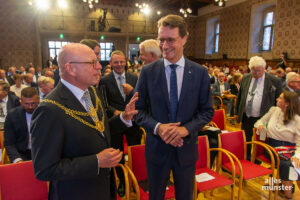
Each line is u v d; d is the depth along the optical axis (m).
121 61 2.34
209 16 14.88
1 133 2.47
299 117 2.47
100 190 1.19
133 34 14.50
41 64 13.48
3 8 12.56
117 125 1.35
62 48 1.10
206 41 15.31
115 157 1.09
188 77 1.42
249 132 2.97
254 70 2.74
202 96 1.48
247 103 2.93
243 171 2.33
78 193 1.12
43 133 0.98
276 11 10.34
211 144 2.75
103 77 2.46
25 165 1.73
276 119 2.63
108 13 14.98
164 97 1.42
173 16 1.33
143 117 1.45
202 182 2.11
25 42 13.12
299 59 9.30
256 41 11.70
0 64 12.83
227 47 13.53
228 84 6.90
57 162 0.99
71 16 14.34
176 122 1.42
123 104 2.40
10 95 3.42
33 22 13.09
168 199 1.94
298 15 9.34
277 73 5.89
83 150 1.09
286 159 2.40
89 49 1.14
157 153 1.45
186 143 1.42
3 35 12.75
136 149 2.11
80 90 1.15
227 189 2.74
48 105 1.01
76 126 1.07
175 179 1.50
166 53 1.36
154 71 1.45
